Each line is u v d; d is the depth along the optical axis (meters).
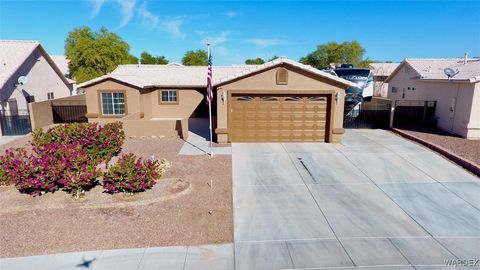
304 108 16.45
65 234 7.85
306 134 16.75
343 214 8.99
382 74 51.16
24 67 23.02
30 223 8.34
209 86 14.25
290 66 15.76
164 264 6.79
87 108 21.62
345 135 18.52
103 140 13.70
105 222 8.38
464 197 10.09
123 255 7.08
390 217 8.82
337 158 13.99
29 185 9.40
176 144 16.53
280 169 12.61
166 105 25.52
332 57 59.91
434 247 7.39
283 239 7.73
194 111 25.66
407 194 10.33
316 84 15.99
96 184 10.47
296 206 9.48
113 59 44.75
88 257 7.01
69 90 33.22
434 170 12.50
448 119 19.08
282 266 6.74
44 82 26.69
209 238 7.73
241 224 8.42
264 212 9.09
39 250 7.25
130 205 9.23
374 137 17.97
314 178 11.67
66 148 11.27
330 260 6.93
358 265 6.76
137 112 21.66
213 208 9.23
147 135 18.08
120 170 9.64
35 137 15.36
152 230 8.03
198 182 11.17
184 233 7.93
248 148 15.61
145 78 25.94
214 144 16.44
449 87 19.00
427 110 20.77
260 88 15.99
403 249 7.32
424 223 8.49
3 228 8.10
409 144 16.38
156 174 10.10
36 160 10.17
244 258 7.00
